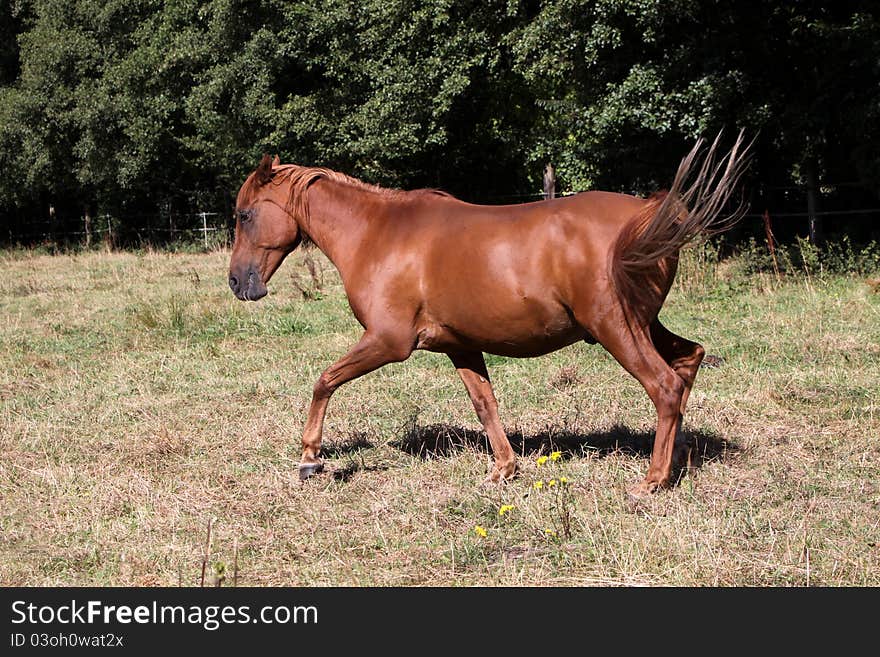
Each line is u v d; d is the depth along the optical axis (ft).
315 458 19.39
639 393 25.91
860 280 41.34
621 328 16.51
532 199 87.40
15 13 98.84
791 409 23.40
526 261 16.85
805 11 48.75
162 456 21.72
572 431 22.43
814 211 52.39
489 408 19.11
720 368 27.78
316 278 48.55
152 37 84.89
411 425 23.57
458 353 19.10
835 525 15.75
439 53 64.39
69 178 97.55
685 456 18.54
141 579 14.82
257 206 20.29
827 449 20.12
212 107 77.71
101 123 87.71
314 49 74.28
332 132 71.51
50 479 19.90
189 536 16.67
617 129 49.78
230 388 28.68
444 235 17.85
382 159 80.02
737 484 18.03
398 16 65.16
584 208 16.72
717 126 48.83
